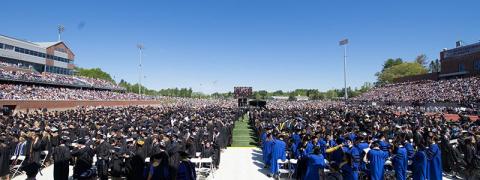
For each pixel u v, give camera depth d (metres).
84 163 11.45
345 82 61.28
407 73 112.56
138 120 25.45
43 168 14.62
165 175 8.29
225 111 39.47
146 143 13.46
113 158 12.48
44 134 15.28
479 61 62.38
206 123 22.77
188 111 38.50
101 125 21.86
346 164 9.22
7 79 48.53
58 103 47.94
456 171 13.69
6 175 12.38
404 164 11.05
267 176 14.07
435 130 16.94
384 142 12.86
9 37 62.81
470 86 55.50
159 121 25.41
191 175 8.70
